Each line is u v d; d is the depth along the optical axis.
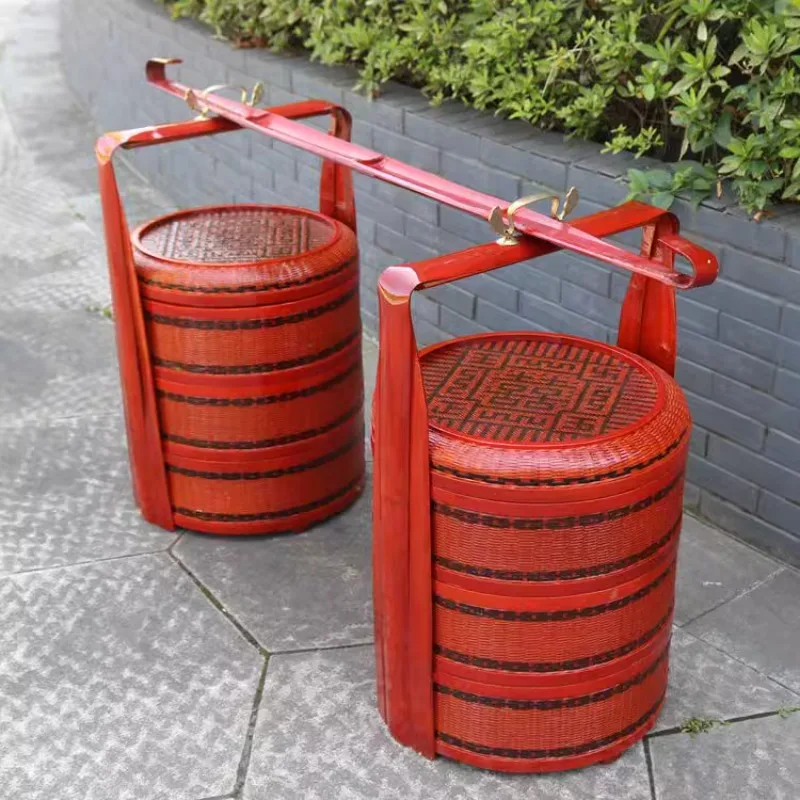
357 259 3.30
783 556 3.23
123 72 7.09
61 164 7.28
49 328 4.94
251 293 3.03
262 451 3.25
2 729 2.70
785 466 3.14
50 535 3.46
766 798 2.46
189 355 3.12
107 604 3.14
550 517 2.18
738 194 3.12
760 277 3.02
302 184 5.02
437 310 4.27
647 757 2.57
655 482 2.24
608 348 2.57
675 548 2.44
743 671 2.83
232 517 3.36
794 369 3.02
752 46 2.92
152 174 6.83
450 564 2.30
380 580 2.45
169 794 2.51
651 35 3.48
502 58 3.75
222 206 3.55
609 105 3.71
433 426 2.27
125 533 3.47
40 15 12.02
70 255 5.79
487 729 2.46
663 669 2.57
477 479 2.18
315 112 3.33
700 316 3.22
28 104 8.62
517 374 2.49
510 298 3.90
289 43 5.23
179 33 5.95
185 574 3.27
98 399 4.32
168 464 3.35
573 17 3.64
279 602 3.14
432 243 4.23
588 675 2.38
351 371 3.35
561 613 2.29
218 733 2.68
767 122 2.92
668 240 2.32
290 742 2.64
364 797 2.49
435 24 4.04
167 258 3.09
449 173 3.98
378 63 4.21
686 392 3.35
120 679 2.86
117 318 3.16
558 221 2.29
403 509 2.29
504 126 3.85
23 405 4.27
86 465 3.86
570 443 2.19
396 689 2.54
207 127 3.22
